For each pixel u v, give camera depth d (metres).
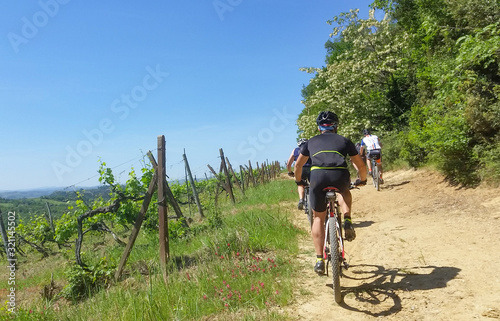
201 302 4.38
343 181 4.08
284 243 6.52
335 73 23.58
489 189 7.66
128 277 6.82
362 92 21.94
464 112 8.94
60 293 7.03
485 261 4.41
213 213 10.34
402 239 5.89
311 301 4.07
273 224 7.86
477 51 9.40
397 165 15.95
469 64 10.06
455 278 4.08
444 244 5.33
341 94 23.11
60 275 8.94
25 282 9.41
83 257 7.66
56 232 9.61
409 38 19.45
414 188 10.47
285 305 4.02
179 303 4.42
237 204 14.77
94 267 7.03
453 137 8.80
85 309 5.34
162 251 6.28
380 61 21.61
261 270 5.08
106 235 15.16
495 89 8.71
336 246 3.88
